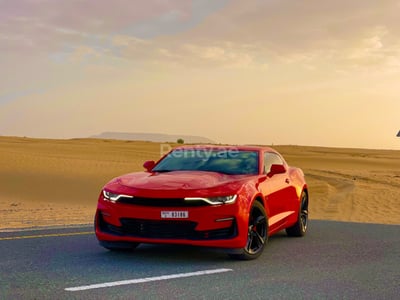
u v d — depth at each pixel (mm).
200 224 6617
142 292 5285
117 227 6973
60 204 21750
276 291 5453
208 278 5949
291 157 62250
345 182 28203
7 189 26156
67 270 6227
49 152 49781
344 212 16984
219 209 6672
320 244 8680
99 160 42969
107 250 7641
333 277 6160
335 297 5293
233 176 7605
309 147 102500
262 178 7863
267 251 7871
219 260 6992
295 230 9453
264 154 8539
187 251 7605
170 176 7367
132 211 6781
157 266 6539
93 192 26344
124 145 79062
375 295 5414
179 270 6324
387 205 18281
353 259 7348
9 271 6141
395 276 6289
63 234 9328
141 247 7883
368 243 8852
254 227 7172
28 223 12789
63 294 5160
